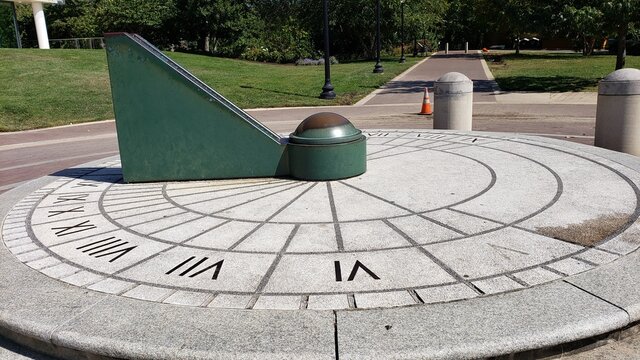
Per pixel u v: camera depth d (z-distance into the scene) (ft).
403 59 135.74
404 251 12.32
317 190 17.83
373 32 156.56
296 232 13.85
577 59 122.21
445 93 30.30
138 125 19.61
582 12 54.19
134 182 20.26
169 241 13.65
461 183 17.93
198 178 20.03
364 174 19.75
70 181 21.12
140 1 131.44
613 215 14.11
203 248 13.05
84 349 9.20
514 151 22.81
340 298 10.21
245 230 14.20
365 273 11.24
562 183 17.38
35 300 10.60
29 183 21.13
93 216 16.17
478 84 70.69
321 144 18.70
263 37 138.62
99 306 10.27
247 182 19.44
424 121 41.63
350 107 53.78
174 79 19.13
